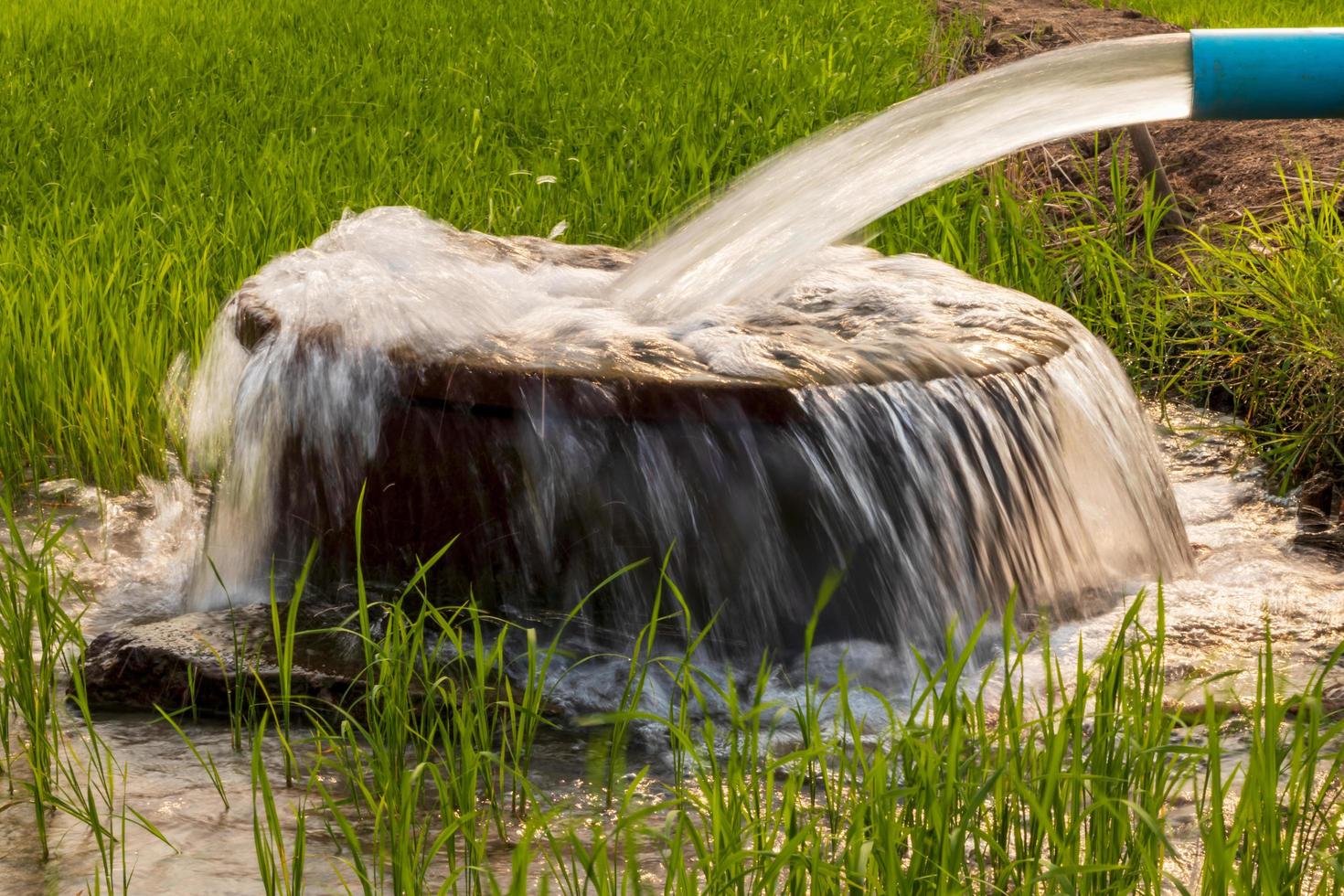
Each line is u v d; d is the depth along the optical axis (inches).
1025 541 211.9
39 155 438.3
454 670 193.0
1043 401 216.4
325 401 211.5
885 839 132.6
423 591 209.9
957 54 569.3
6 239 348.5
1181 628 208.5
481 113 496.7
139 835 158.6
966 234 373.7
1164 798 148.8
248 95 521.0
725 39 633.0
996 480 207.5
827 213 236.1
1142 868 137.0
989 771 151.5
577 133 457.7
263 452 219.8
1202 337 314.5
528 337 215.8
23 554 188.4
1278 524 255.3
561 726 185.9
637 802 166.4
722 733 183.2
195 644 195.2
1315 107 163.0
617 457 199.3
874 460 199.5
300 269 243.1
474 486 205.0
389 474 208.8
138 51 618.8
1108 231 373.7
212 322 306.2
